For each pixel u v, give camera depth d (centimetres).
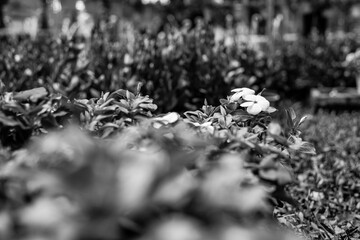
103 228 88
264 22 1594
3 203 115
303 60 882
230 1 1573
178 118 179
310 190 359
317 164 412
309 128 547
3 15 1344
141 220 96
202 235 90
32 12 1588
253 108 199
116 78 417
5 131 165
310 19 1848
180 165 110
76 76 369
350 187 373
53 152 125
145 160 107
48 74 461
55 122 167
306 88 823
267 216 138
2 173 121
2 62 477
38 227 91
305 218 311
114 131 166
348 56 884
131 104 192
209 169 120
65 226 89
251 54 635
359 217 320
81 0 1465
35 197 115
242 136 159
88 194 94
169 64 432
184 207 98
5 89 217
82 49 431
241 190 113
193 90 455
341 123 594
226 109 210
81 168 96
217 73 454
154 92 412
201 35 487
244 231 93
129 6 1580
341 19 1858
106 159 102
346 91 815
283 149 186
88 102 198
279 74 708
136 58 432
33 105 173
